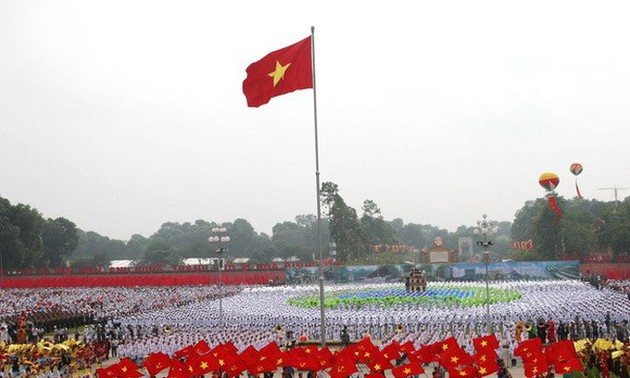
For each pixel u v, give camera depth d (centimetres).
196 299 13162
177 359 5006
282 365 4703
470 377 4372
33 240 18188
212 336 7581
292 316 9431
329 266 15650
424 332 7444
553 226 17025
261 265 16550
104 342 7881
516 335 6744
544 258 17025
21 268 17588
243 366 4709
